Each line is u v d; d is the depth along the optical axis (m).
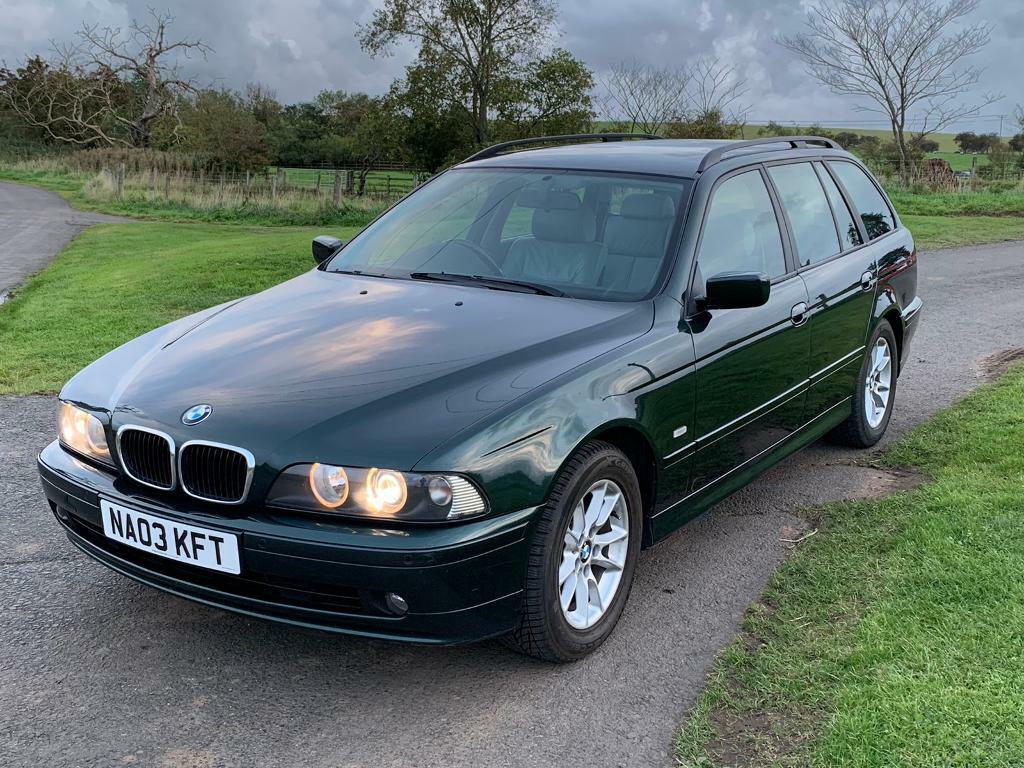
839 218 4.87
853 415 4.99
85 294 10.78
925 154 39.53
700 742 2.57
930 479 4.66
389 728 2.68
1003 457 4.78
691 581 3.62
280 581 2.68
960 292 10.67
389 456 2.57
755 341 3.74
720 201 3.89
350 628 2.67
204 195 33.22
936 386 6.49
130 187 36.56
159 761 2.52
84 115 66.44
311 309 3.54
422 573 2.53
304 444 2.63
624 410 3.03
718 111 29.14
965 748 2.44
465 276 3.79
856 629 3.10
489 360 2.96
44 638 3.18
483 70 35.91
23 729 2.66
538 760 2.53
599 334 3.20
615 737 2.63
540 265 3.74
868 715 2.60
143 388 3.04
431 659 3.07
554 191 3.97
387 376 2.88
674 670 2.99
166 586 2.88
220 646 3.13
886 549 3.76
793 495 4.53
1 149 67.75
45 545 3.94
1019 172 33.66
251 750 2.57
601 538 3.10
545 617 2.84
